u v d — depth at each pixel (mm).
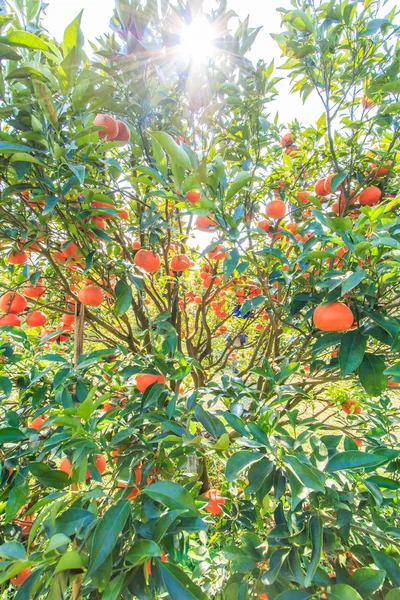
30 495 1574
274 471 1107
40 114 1355
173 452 1321
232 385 1536
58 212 1600
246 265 1737
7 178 1669
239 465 979
